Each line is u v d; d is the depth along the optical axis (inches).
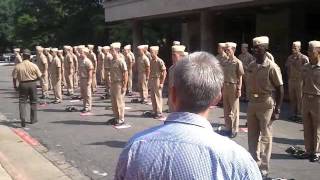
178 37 1584.6
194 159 78.3
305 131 347.9
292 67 519.5
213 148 78.9
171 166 78.6
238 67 415.2
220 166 77.9
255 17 1027.3
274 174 308.0
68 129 482.0
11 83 1115.3
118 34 1721.2
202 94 84.5
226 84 417.1
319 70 333.4
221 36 1081.4
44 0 2255.2
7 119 555.5
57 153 377.1
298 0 709.9
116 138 430.9
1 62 2743.6
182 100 85.6
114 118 506.3
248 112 294.5
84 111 594.2
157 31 1665.8
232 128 422.0
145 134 84.1
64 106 665.6
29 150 387.5
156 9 954.1
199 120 83.3
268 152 289.1
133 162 81.4
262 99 285.7
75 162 347.6
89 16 1996.8
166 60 1540.4
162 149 80.2
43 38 2257.6
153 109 548.1
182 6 862.5
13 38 2819.9
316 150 340.5
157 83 539.5
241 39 1133.7
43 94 760.3
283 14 878.4
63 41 2058.3
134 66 920.9
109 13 1202.6
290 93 526.3
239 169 78.2
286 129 468.8
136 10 1045.8
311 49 334.3
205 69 85.5
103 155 366.9
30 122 521.0
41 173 319.3
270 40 917.2
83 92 594.9
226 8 813.2
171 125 83.4
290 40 874.1
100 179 305.0
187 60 87.3
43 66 755.4
